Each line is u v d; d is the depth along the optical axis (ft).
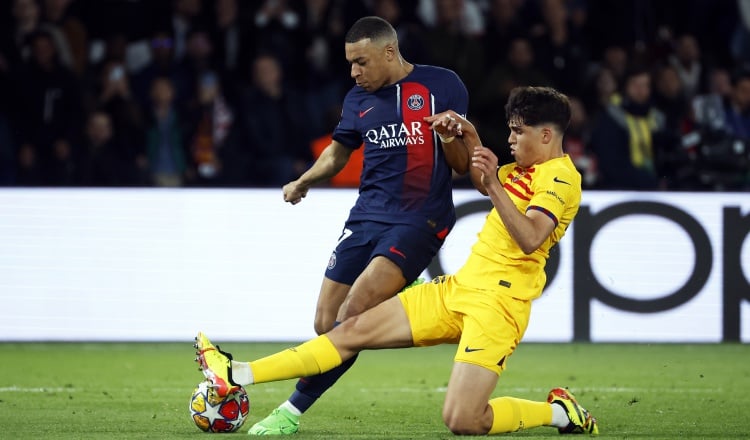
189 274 120.98
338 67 148.77
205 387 64.03
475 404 61.00
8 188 120.57
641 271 121.29
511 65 139.13
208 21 156.76
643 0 160.97
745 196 121.49
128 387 90.27
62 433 65.57
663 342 121.39
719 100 146.72
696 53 154.40
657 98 146.00
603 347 121.29
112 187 120.98
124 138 139.95
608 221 121.49
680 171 131.64
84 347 120.06
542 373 101.91
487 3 161.99
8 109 140.46
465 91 69.67
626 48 154.30
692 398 86.22
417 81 68.33
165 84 140.77
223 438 62.75
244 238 121.19
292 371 62.34
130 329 120.78
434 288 63.82
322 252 121.19
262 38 147.74
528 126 63.41
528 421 64.34
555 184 61.77
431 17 163.84
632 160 134.72
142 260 120.98
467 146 64.03
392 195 67.67
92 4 158.40
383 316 63.46
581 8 164.35
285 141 139.85
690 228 121.39
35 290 120.57
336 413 77.51
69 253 120.78
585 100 145.59
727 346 121.39
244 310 120.88
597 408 80.59
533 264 62.75
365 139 68.85
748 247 121.60
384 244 66.59
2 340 120.57
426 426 70.90
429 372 103.55
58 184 126.82
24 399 82.79
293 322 120.98
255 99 138.82
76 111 141.18
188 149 141.08
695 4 163.22
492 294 61.87
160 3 157.28
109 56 145.89
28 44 144.97
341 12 150.51
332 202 121.29
